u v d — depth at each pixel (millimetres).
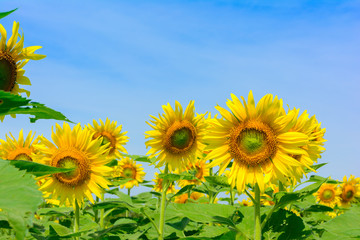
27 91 4656
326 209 7152
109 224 10523
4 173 1789
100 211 9516
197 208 5566
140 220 9062
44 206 10297
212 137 5273
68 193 6867
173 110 8172
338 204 12023
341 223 4664
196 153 8156
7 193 1599
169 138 8102
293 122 5074
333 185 12102
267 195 8531
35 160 6832
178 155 8234
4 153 8758
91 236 6531
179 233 6898
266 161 5121
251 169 5164
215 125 5281
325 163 7129
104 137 10898
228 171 5230
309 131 5848
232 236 4848
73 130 6977
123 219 7520
